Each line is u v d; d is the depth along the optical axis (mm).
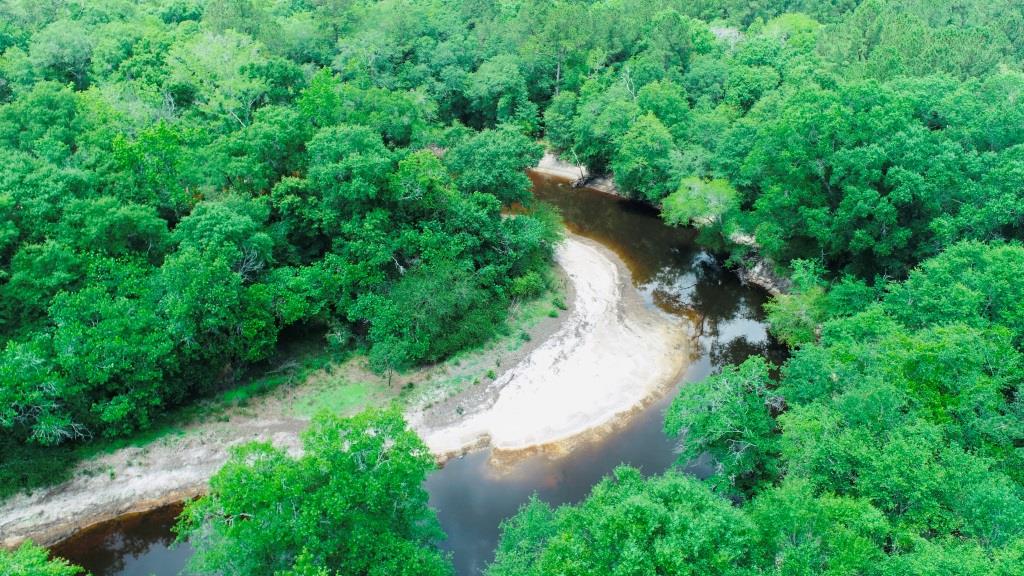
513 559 29312
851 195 49188
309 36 83688
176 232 45656
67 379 38656
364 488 26922
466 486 41562
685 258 69375
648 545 24156
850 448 29250
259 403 46375
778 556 25281
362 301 49406
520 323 56031
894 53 68062
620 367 52000
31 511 38219
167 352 40562
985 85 54750
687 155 69000
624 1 104000
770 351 55000
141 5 92750
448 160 59594
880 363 34906
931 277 41750
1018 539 23719
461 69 87312
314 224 50875
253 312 44500
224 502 25234
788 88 69875
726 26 103812
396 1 96000
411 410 46906
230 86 60031
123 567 36688
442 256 52875
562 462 43438
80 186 44781
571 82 89000
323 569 24875
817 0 107688
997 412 33156
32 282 40000
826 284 53938
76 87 70875
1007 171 44781
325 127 52500
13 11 77312
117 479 40438
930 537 27375
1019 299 38219
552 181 87500
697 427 35469
